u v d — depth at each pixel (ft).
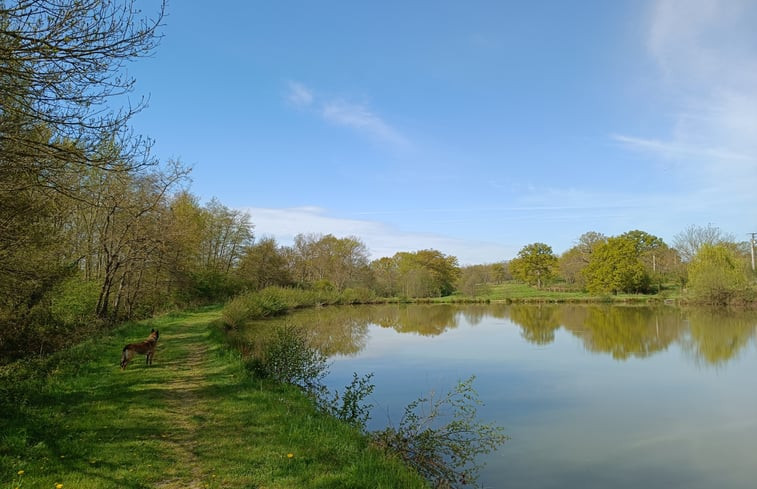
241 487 18.20
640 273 206.39
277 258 199.31
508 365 64.23
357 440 26.03
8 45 21.65
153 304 109.29
